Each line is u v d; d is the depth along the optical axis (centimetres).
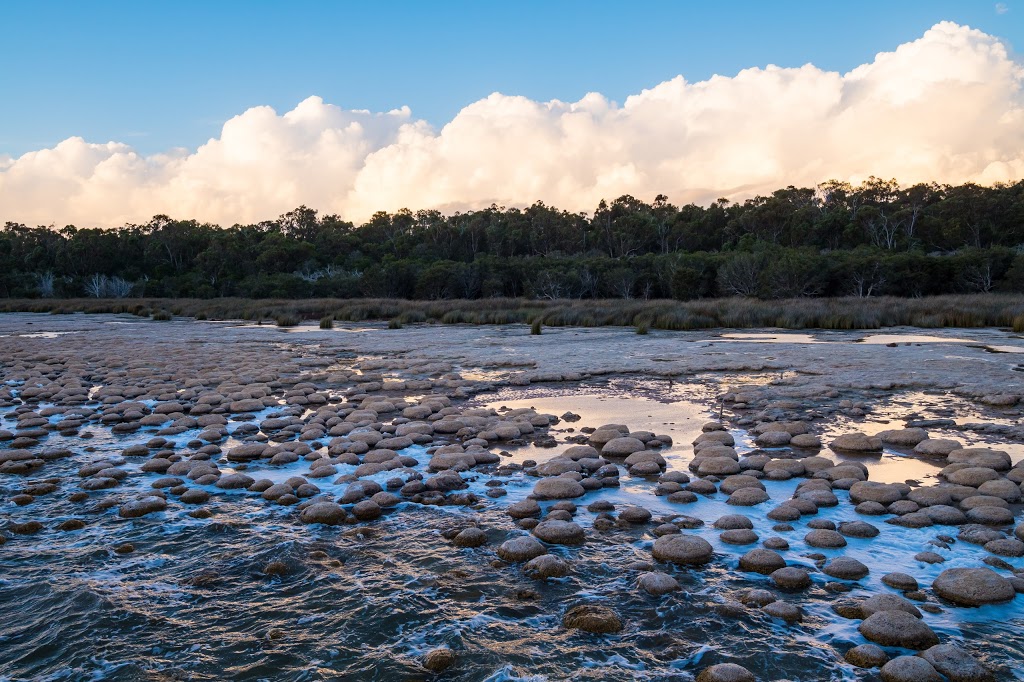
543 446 804
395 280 5312
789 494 616
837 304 3055
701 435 798
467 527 550
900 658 344
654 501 607
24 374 1477
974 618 394
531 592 439
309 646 386
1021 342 1777
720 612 409
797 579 438
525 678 351
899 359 1415
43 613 427
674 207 9662
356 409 1021
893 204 7812
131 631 405
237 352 1862
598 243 8262
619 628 396
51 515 595
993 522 528
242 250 7069
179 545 526
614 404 1051
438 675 356
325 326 2817
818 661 360
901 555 482
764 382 1207
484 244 8206
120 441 868
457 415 942
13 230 8588
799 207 7600
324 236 8394
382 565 486
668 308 2894
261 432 897
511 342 2005
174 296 6188
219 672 363
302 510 590
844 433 833
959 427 840
